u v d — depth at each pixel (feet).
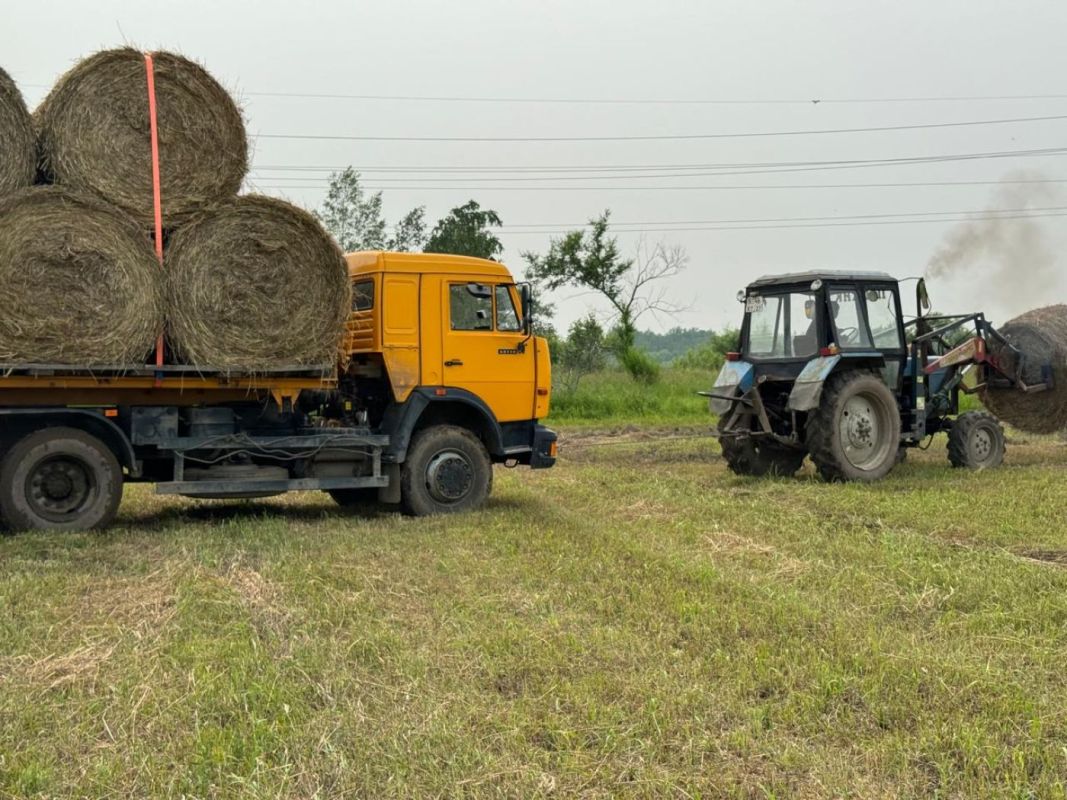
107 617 17.94
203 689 14.33
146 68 23.81
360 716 13.73
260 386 26.09
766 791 11.85
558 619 18.17
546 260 100.48
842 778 12.23
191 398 26.48
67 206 22.84
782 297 37.91
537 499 33.14
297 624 17.80
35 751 12.54
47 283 22.84
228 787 11.78
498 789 11.78
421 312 29.89
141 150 23.88
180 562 21.88
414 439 29.94
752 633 17.40
